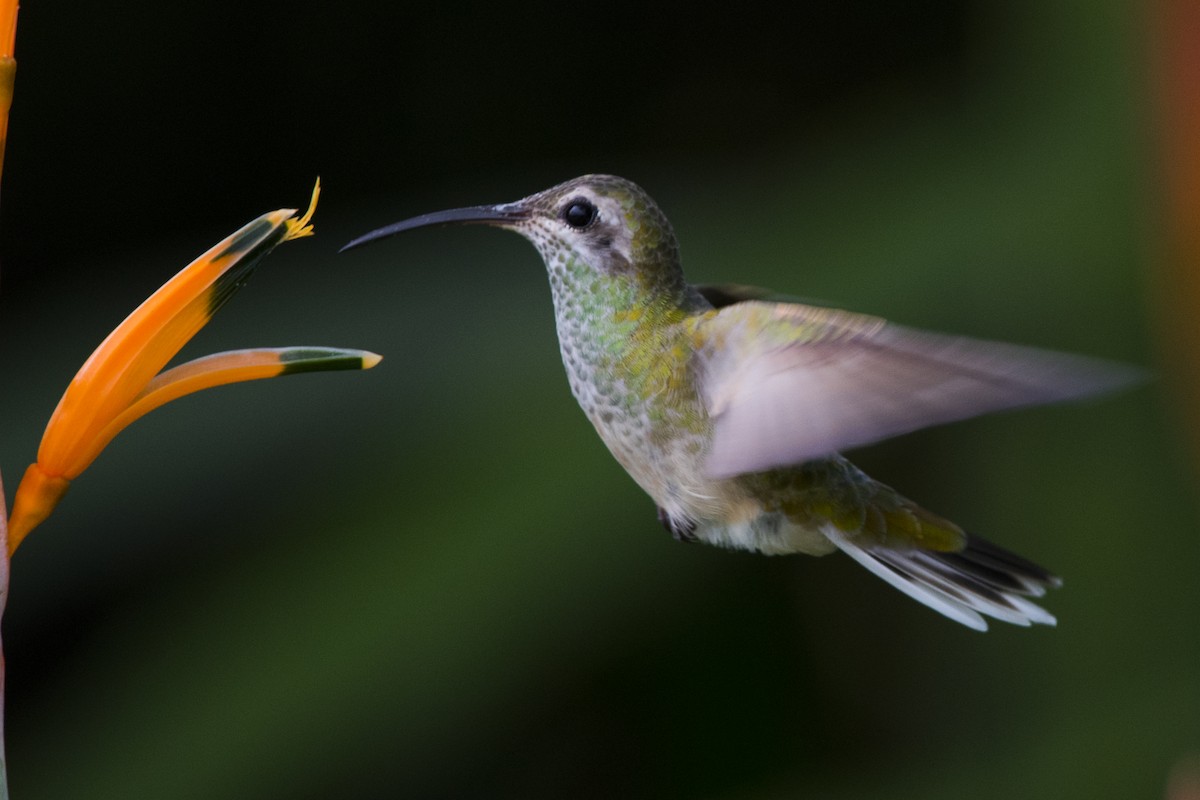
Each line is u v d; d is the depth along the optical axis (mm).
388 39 9500
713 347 4344
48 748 6656
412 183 9516
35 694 7523
